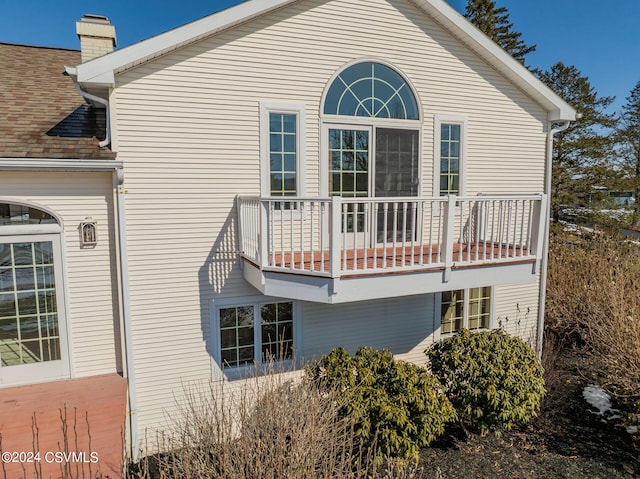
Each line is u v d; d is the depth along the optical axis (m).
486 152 7.70
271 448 3.86
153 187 5.66
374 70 6.70
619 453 5.73
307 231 6.61
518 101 7.86
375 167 6.86
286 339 6.71
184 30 5.42
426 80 7.06
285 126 6.27
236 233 6.17
